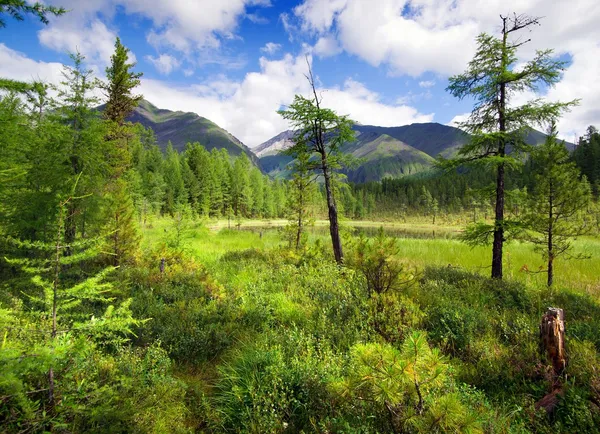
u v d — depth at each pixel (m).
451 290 8.85
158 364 4.62
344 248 14.75
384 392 2.54
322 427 3.25
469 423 2.32
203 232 27.84
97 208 10.72
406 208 109.88
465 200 92.19
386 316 6.04
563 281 12.19
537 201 10.62
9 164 8.00
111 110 17.86
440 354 5.13
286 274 10.77
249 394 4.05
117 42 18.06
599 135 72.50
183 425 3.51
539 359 4.57
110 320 3.11
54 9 5.72
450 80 11.60
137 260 11.30
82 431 2.52
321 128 13.37
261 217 90.69
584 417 3.40
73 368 2.88
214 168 81.38
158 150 90.56
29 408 2.23
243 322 6.71
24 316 3.75
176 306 7.29
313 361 4.56
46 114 11.11
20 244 2.83
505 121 10.95
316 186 16.47
